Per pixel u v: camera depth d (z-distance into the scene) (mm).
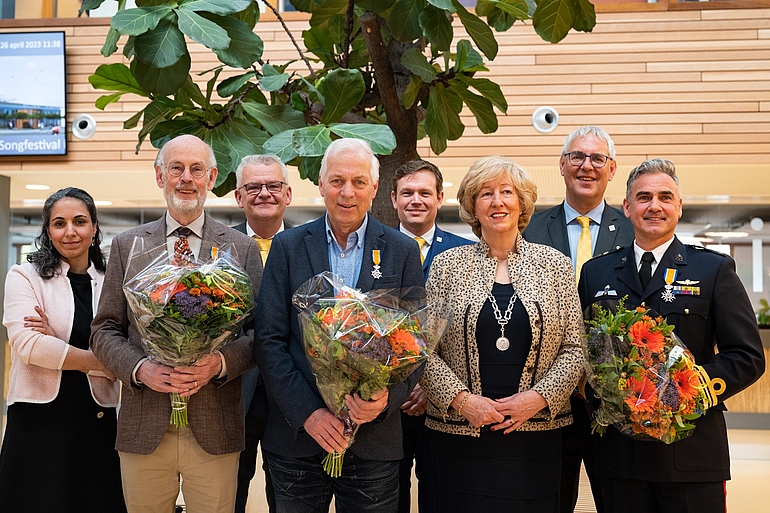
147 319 2203
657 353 2277
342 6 3359
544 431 2455
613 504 2520
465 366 2484
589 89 6156
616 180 6699
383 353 2096
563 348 2529
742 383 2381
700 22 6094
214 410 2475
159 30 2604
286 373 2299
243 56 2740
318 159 3096
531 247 2615
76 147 6445
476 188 2570
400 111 3426
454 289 2570
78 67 6414
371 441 2355
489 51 3010
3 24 6430
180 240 2531
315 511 2396
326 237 2498
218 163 3121
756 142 6016
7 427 2754
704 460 2381
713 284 2504
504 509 2400
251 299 2342
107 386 2852
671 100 6094
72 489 2717
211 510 2490
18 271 2842
